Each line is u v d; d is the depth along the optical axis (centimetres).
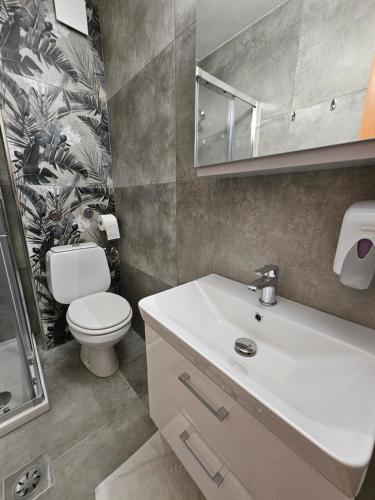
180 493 83
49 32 125
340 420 37
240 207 84
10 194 133
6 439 100
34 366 127
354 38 49
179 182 108
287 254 73
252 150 70
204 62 80
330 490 35
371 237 49
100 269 155
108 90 149
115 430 105
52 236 147
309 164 52
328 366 53
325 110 54
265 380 57
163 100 106
